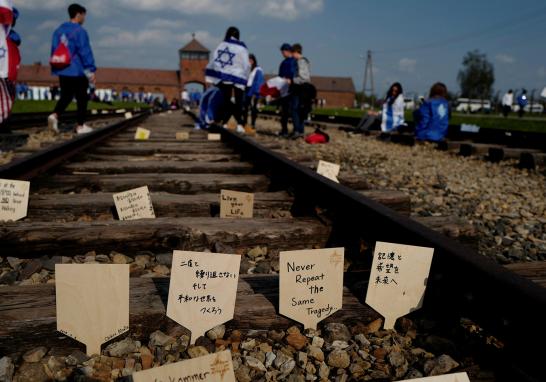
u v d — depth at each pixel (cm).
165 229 286
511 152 869
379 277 200
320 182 371
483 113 4691
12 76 675
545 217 464
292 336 190
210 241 288
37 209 349
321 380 170
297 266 195
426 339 190
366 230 298
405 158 907
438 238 222
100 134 873
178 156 693
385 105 1463
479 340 190
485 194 568
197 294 187
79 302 177
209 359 147
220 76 1066
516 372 165
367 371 174
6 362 169
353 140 1310
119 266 178
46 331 180
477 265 188
